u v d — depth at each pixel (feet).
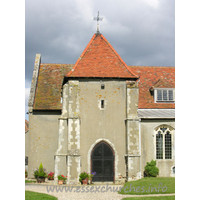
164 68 104.58
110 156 76.79
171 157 80.18
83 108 77.87
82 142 76.48
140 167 75.05
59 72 102.27
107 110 78.33
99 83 79.20
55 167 75.92
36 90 94.07
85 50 84.58
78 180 73.41
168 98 90.17
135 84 79.00
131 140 75.92
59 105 90.17
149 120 80.89
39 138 87.97
